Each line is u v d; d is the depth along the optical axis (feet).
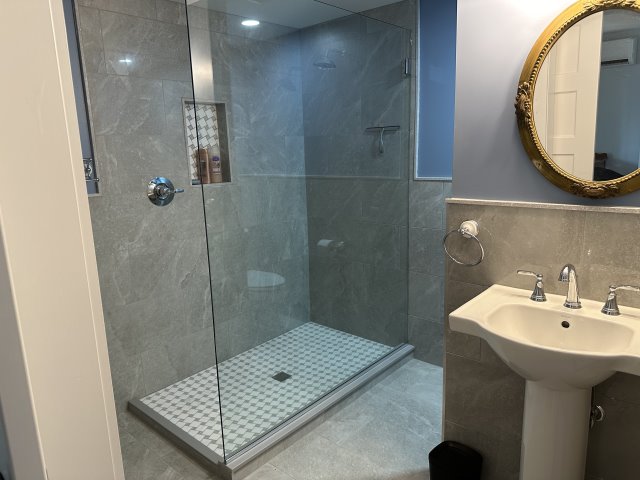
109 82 7.82
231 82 9.07
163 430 8.09
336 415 8.57
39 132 1.44
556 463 5.19
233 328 9.73
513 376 6.19
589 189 5.19
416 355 10.62
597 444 5.60
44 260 1.49
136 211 8.48
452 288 6.51
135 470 7.24
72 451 1.66
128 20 7.94
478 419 6.61
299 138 10.43
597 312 5.11
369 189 10.26
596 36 5.00
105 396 1.74
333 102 10.14
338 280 10.93
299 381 9.24
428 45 9.22
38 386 1.53
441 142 9.37
